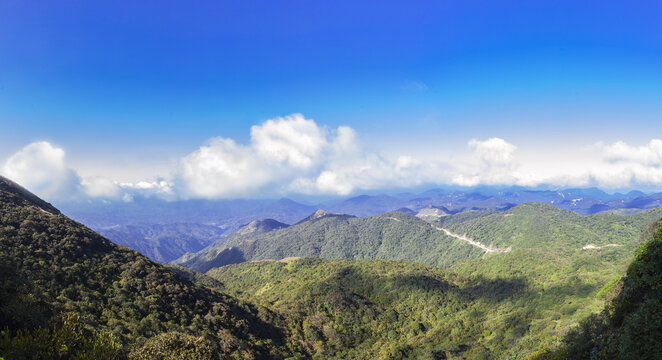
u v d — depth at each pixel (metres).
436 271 183.88
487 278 159.75
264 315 98.94
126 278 70.06
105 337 21.41
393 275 160.12
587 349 26.28
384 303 138.88
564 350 30.97
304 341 96.88
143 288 69.75
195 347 25.09
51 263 61.72
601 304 60.59
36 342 17.97
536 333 80.81
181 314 69.25
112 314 56.16
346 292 135.25
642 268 23.53
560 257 162.25
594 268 130.62
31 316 20.47
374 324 118.00
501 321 105.69
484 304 132.75
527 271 154.00
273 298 134.88
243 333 78.12
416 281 151.38
